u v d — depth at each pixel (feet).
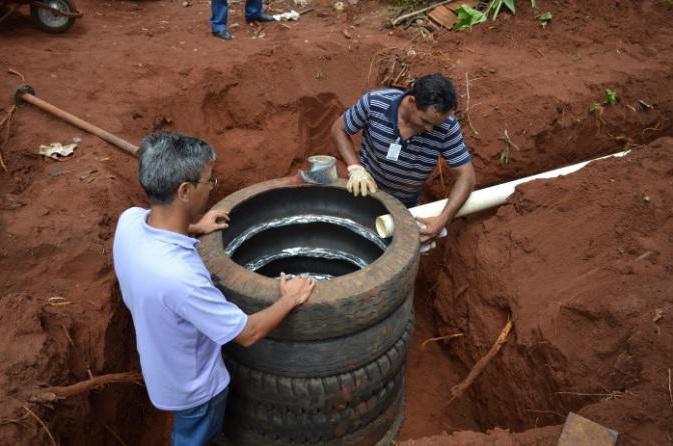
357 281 7.89
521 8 19.98
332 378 8.41
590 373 9.02
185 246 6.46
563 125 15.47
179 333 6.63
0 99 14.26
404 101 10.11
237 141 17.21
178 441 8.25
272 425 9.04
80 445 8.46
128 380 9.36
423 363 13.48
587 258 10.76
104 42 18.94
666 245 10.34
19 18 19.63
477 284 12.15
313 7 23.27
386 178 11.53
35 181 11.95
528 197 12.14
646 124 16.62
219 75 17.21
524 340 10.24
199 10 23.50
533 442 7.74
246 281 7.89
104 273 10.14
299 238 10.89
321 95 17.80
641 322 8.84
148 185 6.03
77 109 14.64
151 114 15.53
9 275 9.83
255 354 8.26
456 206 10.80
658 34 19.60
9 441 7.03
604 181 11.91
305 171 10.27
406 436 11.75
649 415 7.57
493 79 16.44
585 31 19.38
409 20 20.36
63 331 8.78
